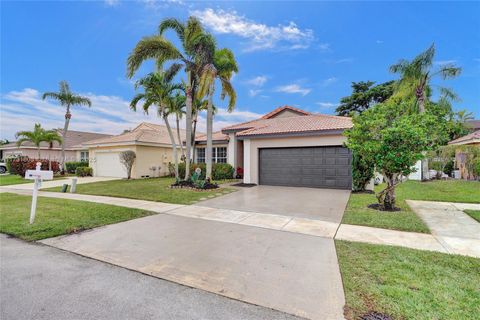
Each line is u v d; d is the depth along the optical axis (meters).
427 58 16.41
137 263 3.93
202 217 6.89
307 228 5.80
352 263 3.80
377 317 2.53
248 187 13.06
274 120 17.98
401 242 4.77
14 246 4.71
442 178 16.67
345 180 12.21
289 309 2.70
